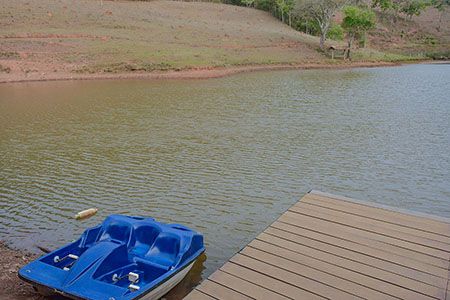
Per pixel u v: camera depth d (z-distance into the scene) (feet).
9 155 55.36
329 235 24.13
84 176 46.32
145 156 53.62
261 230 33.19
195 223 34.27
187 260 23.93
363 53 248.93
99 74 153.99
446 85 124.98
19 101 102.01
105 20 233.96
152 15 265.95
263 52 220.02
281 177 45.06
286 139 61.31
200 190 41.50
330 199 29.66
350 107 87.71
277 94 108.06
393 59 232.73
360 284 19.31
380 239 23.48
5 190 42.45
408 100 96.27
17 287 24.30
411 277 19.77
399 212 27.07
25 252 29.43
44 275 21.65
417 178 44.55
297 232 24.59
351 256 21.77
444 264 20.80
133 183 43.78
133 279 22.06
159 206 37.81
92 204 38.55
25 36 189.98
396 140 60.03
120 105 93.61
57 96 108.88
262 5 342.64
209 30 248.11
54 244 30.86
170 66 164.76
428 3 373.61
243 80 142.41
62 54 172.86
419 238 23.48
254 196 39.96
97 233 26.43
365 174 45.85
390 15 370.94
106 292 19.93
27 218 35.68
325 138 61.62
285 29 287.69
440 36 336.49
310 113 81.20
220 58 191.11
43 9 233.96
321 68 194.49
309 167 48.34
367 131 65.67
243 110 85.30
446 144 57.47
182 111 85.05
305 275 20.12
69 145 59.98
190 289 24.62
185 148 57.16
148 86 126.72
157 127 70.59
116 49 184.44
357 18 235.81
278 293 18.75
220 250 29.73
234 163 50.06
